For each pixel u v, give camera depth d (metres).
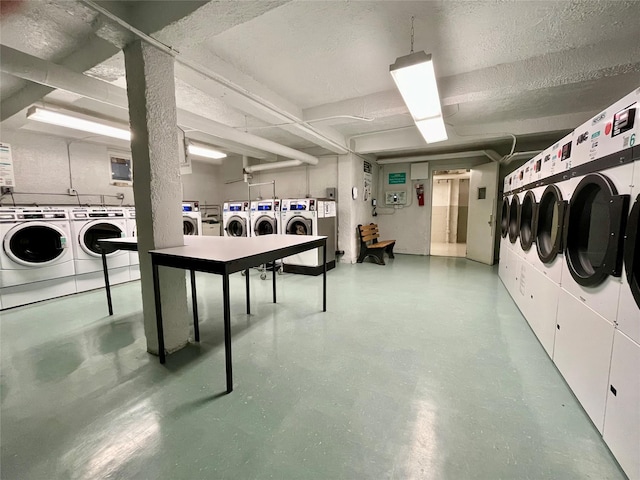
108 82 2.51
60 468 1.16
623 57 2.18
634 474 1.05
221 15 1.59
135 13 1.80
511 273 3.45
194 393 1.65
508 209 3.72
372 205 6.77
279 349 2.17
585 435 1.31
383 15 1.90
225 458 1.21
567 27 2.03
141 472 1.14
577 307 1.58
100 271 3.88
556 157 2.04
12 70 1.91
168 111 2.00
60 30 2.02
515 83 2.54
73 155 4.52
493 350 2.12
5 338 2.35
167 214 2.05
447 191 8.77
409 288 3.83
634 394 1.07
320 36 2.14
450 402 1.55
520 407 1.51
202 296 3.54
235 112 3.82
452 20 1.95
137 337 2.37
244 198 7.18
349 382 1.75
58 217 3.46
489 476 1.11
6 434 1.34
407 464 1.17
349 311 2.97
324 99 3.38
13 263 3.08
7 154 3.83
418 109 2.79
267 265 5.04
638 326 1.07
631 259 1.11
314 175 6.09
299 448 1.26
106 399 1.59
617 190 1.24
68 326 2.59
